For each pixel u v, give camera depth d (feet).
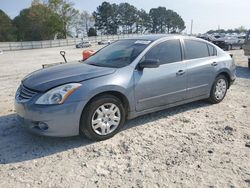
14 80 32.35
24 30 275.39
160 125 15.43
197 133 14.33
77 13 280.92
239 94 22.45
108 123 13.44
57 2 265.13
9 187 9.75
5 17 279.69
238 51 71.67
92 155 12.03
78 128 12.57
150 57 14.98
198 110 18.07
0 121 16.19
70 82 12.40
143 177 10.32
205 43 18.39
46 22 263.70
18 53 124.98
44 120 11.84
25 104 12.14
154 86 14.83
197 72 17.08
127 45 16.31
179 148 12.61
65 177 10.39
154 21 418.10
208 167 10.96
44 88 12.15
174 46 16.29
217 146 12.79
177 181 10.03
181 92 16.42
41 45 195.72
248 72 34.24
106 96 13.08
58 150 12.50
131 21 390.63
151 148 12.62
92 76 12.96
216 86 18.98
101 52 17.19
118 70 13.76
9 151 12.42
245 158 11.66
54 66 15.58
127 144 13.03
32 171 10.79
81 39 225.15
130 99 13.96
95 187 9.76
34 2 265.54
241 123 15.74
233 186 9.69
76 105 12.16
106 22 373.20
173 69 15.72
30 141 13.42
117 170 10.83
